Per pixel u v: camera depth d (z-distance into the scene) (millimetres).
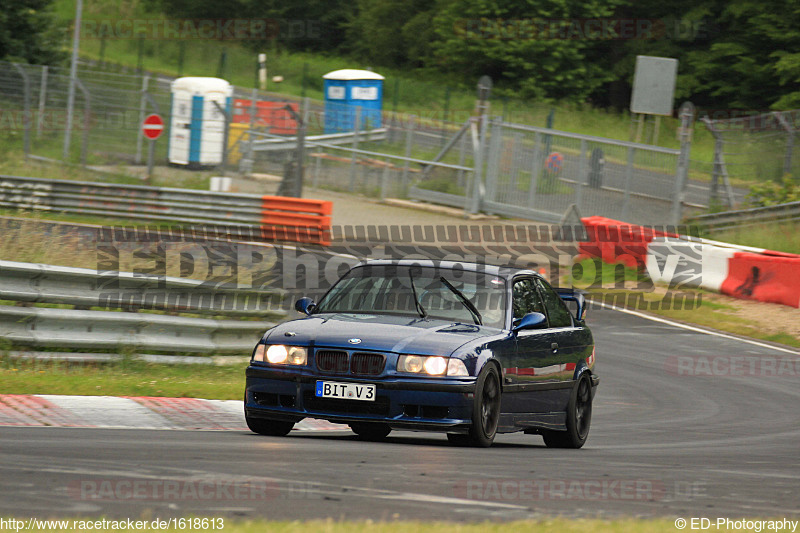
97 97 128500
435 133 119000
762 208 94188
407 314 30234
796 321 68125
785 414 44438
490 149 107875
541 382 31344
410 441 31328
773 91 194750
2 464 20016
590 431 38438
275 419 28578
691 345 61031
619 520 17172
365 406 27484
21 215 93000
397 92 199250
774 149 102188
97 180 113188
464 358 27562
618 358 56438
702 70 199750
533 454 28391
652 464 27609
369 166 121062
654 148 96125
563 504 19578
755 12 193000
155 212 93938
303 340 28297
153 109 125500
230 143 124062
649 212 96250
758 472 27234
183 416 32281
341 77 154125
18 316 37875
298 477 20625
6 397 30922
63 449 22703
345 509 17469
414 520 16797
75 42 130750
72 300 39656
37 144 124750
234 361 45219
